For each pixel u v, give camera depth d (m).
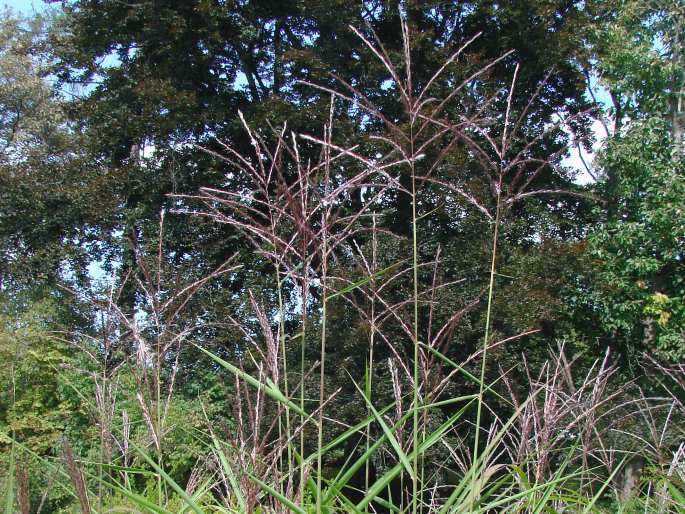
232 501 2.71
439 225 12.79
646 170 13.59
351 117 12.73
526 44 13.61
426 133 9.29
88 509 2.10
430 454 6.77
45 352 11.38
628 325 13.20
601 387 2.89
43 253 14.34
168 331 2.93
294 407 2.25
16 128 22.30
